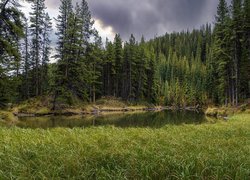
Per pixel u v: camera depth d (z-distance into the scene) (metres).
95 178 6.73
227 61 47.19
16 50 25.52
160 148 9.47
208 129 16.61
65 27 46.59
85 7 56.75
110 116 42.59
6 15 24.50
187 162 7.40
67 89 44.84
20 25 25.39
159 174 6.88
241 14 46.09
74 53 46.31
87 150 8.77
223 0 50.09
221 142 11.53
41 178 6.48
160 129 16.05
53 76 45.38
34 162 7.60
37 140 10.35
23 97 51.19
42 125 27.53
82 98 54.34
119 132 13.73
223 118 37.44
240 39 45.75
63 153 8.38
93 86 59.78
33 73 54.19
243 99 48.62
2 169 7.01
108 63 69.69
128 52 71.12
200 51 128.62
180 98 92.12
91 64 57.06
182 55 144.25
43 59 54.84
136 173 6.82
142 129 15.35
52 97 46.38
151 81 80.50
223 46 48.81
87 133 13.05
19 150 8.66
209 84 71.06
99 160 7.81
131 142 10.50
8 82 27.86
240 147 10.41
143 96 76.75
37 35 52.78
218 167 6.96
